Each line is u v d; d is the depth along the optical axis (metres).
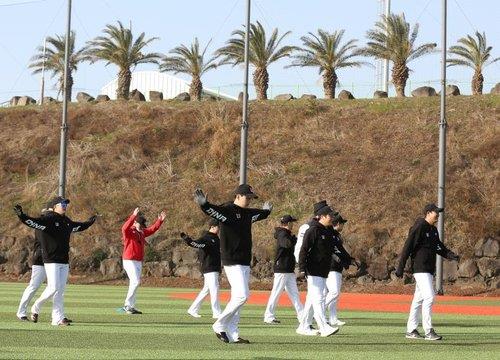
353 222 84.81
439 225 72.69
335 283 35.31
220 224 28.12
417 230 31.34
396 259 79.94
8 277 85.69
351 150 98.06
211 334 32.44
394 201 86.88
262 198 92.25
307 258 30.75
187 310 45.22
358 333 33.88
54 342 28.86
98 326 34.97
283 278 37.41
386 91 114.69
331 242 30.92
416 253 31.52
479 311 49.00
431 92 108.12
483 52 108.56
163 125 106.56
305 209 89.38
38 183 98.81
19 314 36.94
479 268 77.81
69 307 46.25
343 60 112.69
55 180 98.88
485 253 78.25
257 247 83.44
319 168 95.56
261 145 101.12
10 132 110.44
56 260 34.47
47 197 96.69
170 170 98.94
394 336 32.75
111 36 120.44
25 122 112.06
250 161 98.50
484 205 83.81
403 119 101.62
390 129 100.38
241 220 28.00
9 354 25.41
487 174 88.44
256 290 73.38
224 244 28.00
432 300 31.34
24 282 79.75
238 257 27.95
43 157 104.19
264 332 33.62
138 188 96.50
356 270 80.31
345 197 89.62
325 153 98.19
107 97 119.69
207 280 39.06
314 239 30.62
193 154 101.75
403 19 110.75
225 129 103.12
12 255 87.75
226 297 58.62
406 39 110.19
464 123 98.31
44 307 45.03
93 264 85.69
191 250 85.06
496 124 96.69
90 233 88.25
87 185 97.69
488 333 34.69
